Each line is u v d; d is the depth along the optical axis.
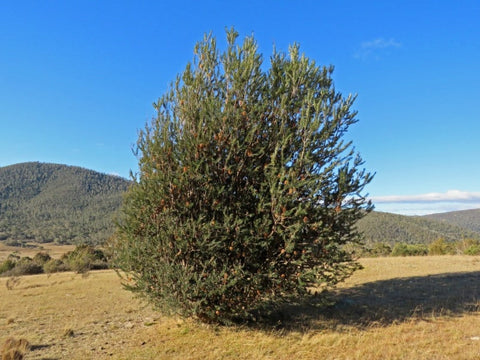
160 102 8.99
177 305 7.62
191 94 8.52
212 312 7.95
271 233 7.45
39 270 36.16
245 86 8.22
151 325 9.86
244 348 7.32
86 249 41.94
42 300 15.80
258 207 7.57
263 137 8.16
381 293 12.22
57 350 7.91
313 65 8.60
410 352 6.39
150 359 6.96
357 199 7.98
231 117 7.94
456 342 6.87
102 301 14.95
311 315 9.57
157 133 8.46
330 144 7.97
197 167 7.62
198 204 7.96
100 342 8.44
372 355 6.41
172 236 7.77
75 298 16.05
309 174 7.60
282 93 8.37
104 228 178.00
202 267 7.82
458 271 17.00
